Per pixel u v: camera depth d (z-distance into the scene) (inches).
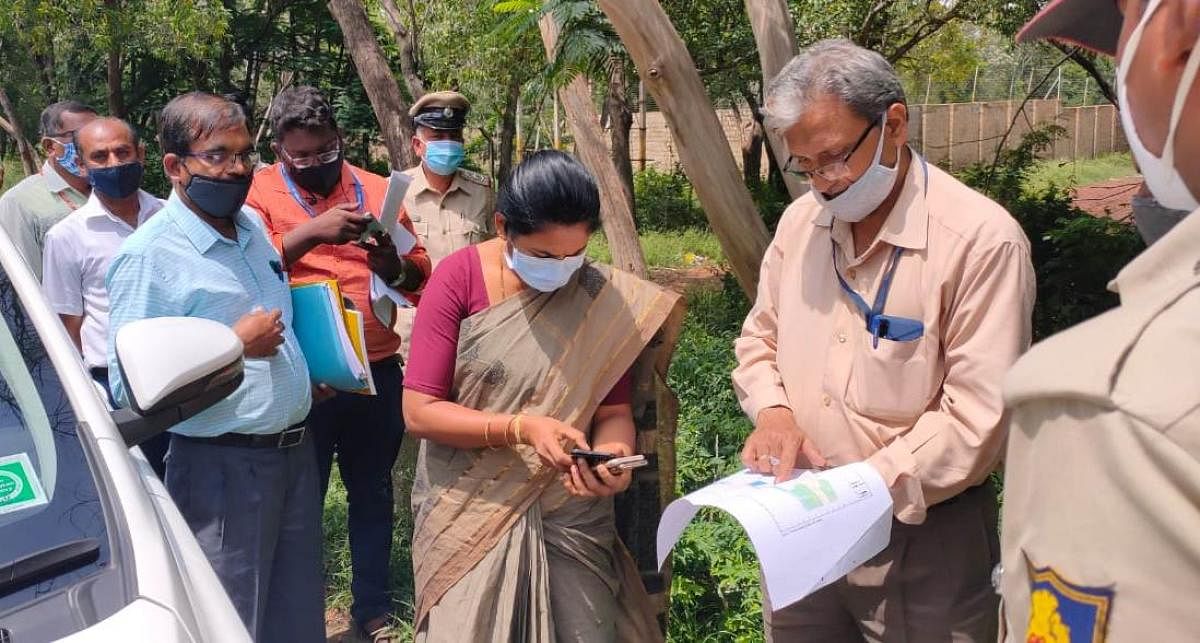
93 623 65.4
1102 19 55.3
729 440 222.5
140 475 87.8
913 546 95.7
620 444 105.1
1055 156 1117.1
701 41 418.3
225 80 853.2
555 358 103.3
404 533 191.3
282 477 125.8
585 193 96.1
